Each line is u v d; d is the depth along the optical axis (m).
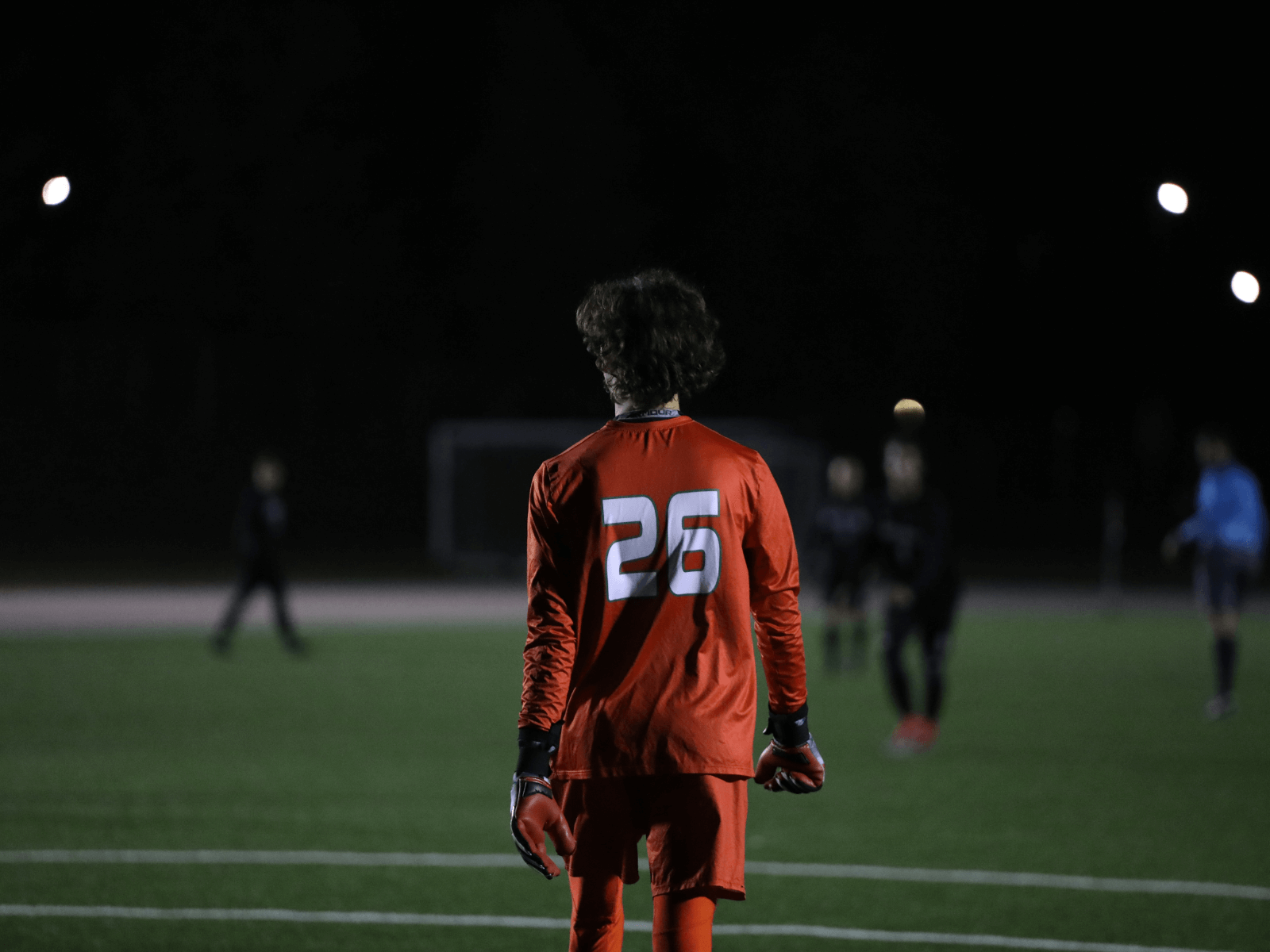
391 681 37.06
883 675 39.62
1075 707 33.12
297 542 91.38
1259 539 31.59
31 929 14.70
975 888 16.77
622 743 8.27
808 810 21.48
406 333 107.06
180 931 14.70
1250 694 35.25
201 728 29.27
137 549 84.69
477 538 76.50
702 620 8.42
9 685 35.47
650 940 14.73
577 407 99.31
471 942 14.36
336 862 17.91
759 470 8.64
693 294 8.85
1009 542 97.94
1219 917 15.38
